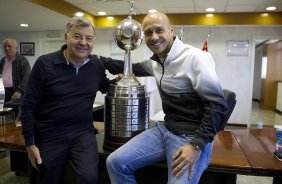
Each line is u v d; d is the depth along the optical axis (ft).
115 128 4.54
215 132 3.48
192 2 13.33
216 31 16.71
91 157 4.25
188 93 3.90
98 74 4.94
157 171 4.86
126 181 3.88
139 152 3.93
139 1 13.21
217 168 4.04
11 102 8.72
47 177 4.30
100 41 18.34
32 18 14.83
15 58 10.52
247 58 16.55
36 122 4.57
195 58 3.71
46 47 19.95
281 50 25.31
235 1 13.01
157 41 3.92
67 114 4.50
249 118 16.89
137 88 4.56
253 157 4.40
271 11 15.01
